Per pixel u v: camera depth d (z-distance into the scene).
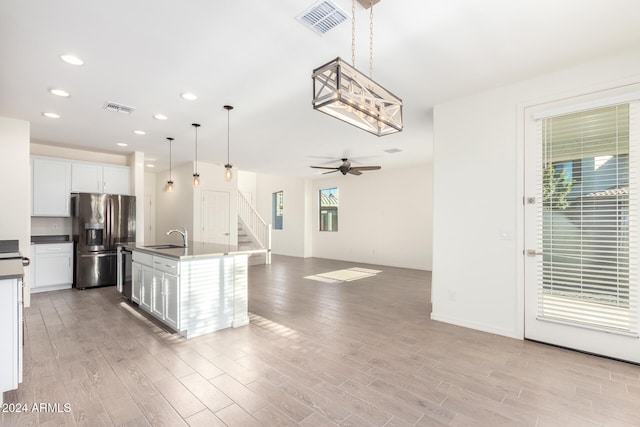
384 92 2.02
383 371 2.50
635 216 2.61
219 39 2.40
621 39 2.44
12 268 2.29
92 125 4.48
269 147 5.86
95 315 3.94
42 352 2.83
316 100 1.73
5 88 3.24
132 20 2.16
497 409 2.00
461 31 2.32
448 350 2.90
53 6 2.00
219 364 2.62
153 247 4.20
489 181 3.36
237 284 3.61
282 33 2.33
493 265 3.34
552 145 3.01
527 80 3.13
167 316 3.41
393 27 2.26
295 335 3.30
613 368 2.55
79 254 5.34
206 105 3.74
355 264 8.61
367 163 7.55
